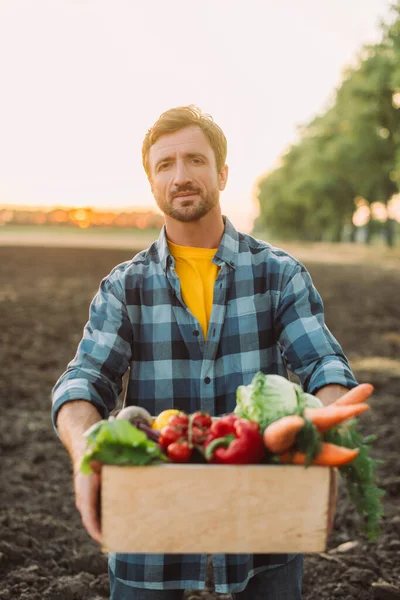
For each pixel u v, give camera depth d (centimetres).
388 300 1750
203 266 254
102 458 177
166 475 178
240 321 252
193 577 242
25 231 8325
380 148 4397
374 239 7962
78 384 232
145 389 253
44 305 1448
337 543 450
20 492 520
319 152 5172
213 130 241
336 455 177
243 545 179
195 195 240
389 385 856
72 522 477
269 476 178
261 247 261
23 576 388
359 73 3750
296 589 249
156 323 251
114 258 3045
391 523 461
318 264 3186
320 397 229
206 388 249
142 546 179
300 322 249
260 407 188
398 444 628
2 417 704
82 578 396
